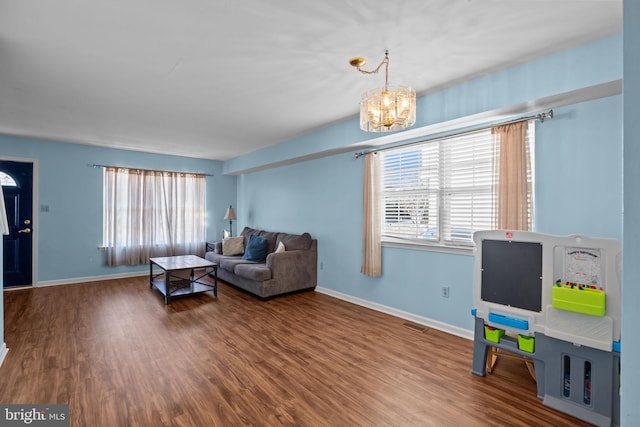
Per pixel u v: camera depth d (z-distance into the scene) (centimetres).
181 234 611
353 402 201
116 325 329
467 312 306
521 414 191
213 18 184
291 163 532
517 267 217
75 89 287
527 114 268
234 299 431
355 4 173
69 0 166
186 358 258
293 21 188
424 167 349
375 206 383
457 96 282
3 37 201
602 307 179
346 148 405
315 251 481
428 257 339
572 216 244
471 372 240
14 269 476
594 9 177
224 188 689
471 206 309
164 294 420
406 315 358
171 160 613
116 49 218
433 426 180
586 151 238
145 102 321
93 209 530
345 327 330
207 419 184
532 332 208
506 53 226
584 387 190
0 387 212
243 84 278
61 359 253
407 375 235
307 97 309
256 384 221
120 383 220
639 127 99
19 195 476
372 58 233
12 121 386
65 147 506
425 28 196
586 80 213
